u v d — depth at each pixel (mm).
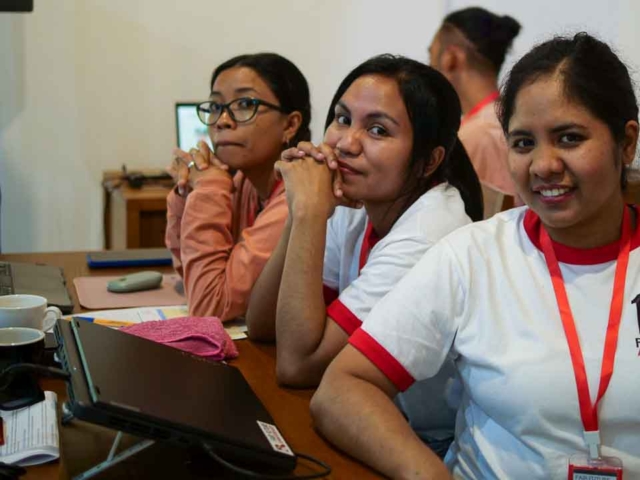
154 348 1204
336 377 1167
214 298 1675
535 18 3396
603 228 1112
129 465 1015
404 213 1430
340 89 1460
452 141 1451
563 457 1088
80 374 998
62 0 3465
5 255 2225
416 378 1188
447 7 3787
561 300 1115
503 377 1109
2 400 1127
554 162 1055
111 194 3533
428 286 1168
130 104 3646
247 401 1137
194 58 3684
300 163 1457
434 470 1032
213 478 1005
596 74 1046
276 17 3742
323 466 1065
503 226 1207
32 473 982
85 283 1930
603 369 1071
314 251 1391
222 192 1769
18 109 3508
